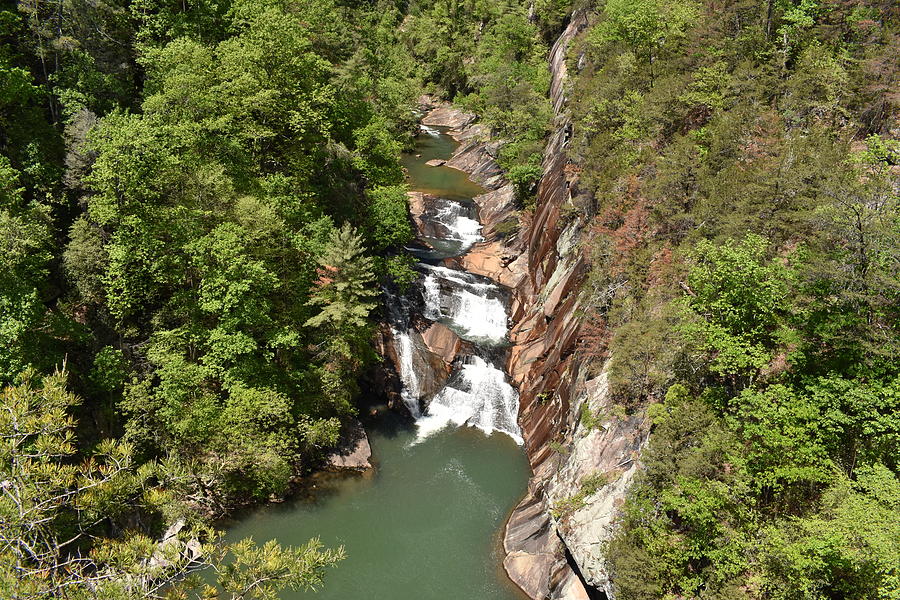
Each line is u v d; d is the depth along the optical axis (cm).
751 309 2617
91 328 3612
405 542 3484
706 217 3369
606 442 3173
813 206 2897
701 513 2211
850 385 2189
